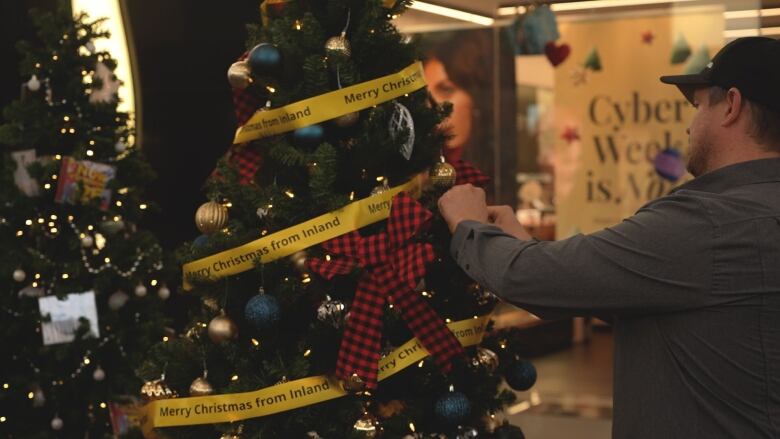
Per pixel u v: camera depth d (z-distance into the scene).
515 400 2.77
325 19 2.55
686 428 1.88
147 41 5.61
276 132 2.46
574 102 6.11
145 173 4.60
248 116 2.67
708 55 5.71
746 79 1.92
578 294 1.90
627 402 1.96
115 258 4.41
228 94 5.52
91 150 4.38
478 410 2.62
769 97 1.91
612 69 6.02
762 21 5.53
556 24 5.98
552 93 6.14
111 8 5.57
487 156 6.13
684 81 2.02
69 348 4.28
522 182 6.19
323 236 2.43
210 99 5.56
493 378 2.70
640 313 1.92
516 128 6.14
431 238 2.57
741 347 1.85
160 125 5.64
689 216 1.88
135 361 4.39
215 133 5.55
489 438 2.65
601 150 6.10
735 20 5.55
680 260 1.86
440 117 2.68
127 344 4.46
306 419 2.45
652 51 5.90
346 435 2.44
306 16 2.48
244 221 2.60
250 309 2.38
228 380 2.55
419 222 2.39
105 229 4.38
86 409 4.48
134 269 4.48
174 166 5.64
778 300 1.83
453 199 2.22
